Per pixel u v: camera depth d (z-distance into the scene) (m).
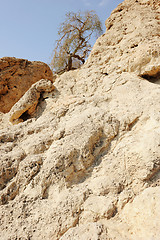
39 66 9.95
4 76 8.84
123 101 3.99
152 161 2.75
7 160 3.37
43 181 2.98
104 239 2.21
